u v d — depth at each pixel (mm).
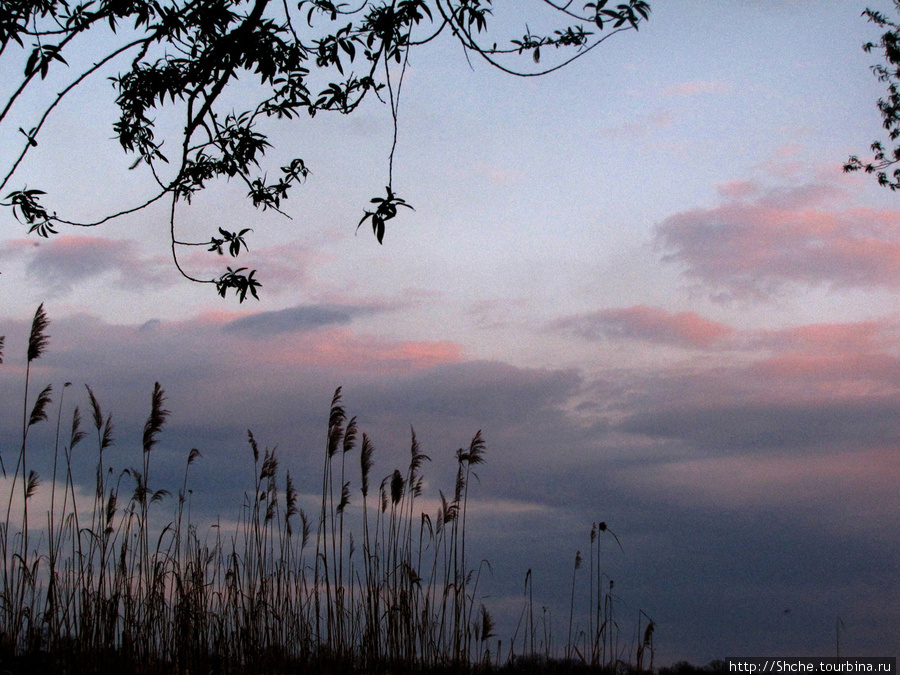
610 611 9188
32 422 8852
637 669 8852
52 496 9102
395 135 4832
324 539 10047
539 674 9078
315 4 5707
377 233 4719
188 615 8609
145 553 9234
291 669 9008
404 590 9398
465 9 4832
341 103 5848
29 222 5484
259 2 5164
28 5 4715
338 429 10312
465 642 9258
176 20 5188
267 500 10633
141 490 9469
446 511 9727
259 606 9250
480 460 10008
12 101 4371
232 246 6047
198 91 5297
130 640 8289
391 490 10094
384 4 5449
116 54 4793
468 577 9555
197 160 6168
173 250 5793
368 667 9047
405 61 5312
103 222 5469
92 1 5086
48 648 8133
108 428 9594
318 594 9547
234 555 9375
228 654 8703
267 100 5961
